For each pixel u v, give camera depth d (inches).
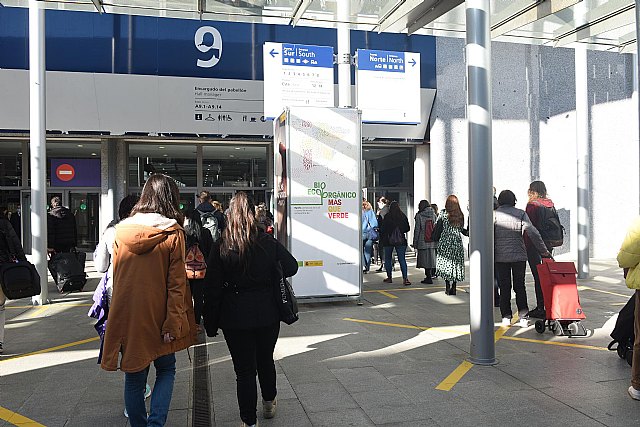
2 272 224.5
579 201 464.4
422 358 224.1
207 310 147.9
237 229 149.1
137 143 615.2
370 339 256.7
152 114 562.3
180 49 561.0
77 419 164.4
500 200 286.8
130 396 136.3
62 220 425.7
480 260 214.1
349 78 436.1
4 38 523.2
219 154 637.3
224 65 571.2
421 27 344.5
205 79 567.5
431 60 622.8
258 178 644.7
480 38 213.2
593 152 636.7
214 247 149.9
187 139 586.6
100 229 614.2
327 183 338.0
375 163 675.4
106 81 547.8
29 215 602.2
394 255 652.1
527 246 289.7
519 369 207.5
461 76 631.2
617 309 327.9
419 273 513.7
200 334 274.2
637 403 171.5
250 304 147.3
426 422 158.4
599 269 535.5
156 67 557.0
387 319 303.4
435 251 436.1
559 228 298.2
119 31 548.4
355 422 159.0
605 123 639.1
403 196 681.0
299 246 335.3
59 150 608.1
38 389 191.9
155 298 135.2
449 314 317.7
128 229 135.9
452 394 180.9
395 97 469.4
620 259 174.4
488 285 214.5
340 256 340.8
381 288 420.2
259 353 157.2
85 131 555.2
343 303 352.8
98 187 616.7
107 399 181.5
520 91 642.8
